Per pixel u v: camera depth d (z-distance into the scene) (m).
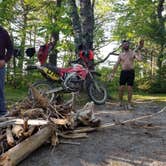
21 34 19.81
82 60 11.52
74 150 6.06
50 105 6.97
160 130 7.48
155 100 13.79
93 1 24.75
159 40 22.92
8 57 7.17
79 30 14.16
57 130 6.51
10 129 6.02
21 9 21.11
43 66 10.84
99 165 5.52
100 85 11.58
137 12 22.17
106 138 6.75
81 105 11.02
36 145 5.80
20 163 5.50
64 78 10.87
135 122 8.28
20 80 19.16
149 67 24.75
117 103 12.05
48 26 17.48
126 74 10.98
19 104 7.12
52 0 18.45
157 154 5.95
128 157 5.81
